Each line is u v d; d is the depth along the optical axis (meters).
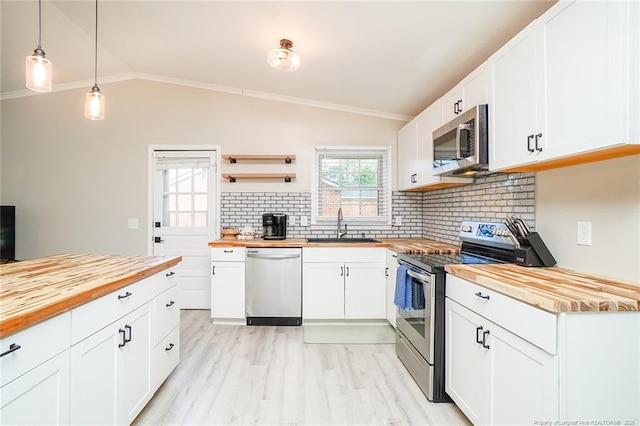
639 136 1.11
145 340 1.77
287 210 3.86
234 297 3.27
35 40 2.85
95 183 3.85
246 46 2.75
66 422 1.17
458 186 3.00
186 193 3.87
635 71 1.11
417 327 2.16
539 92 1.51
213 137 3.84
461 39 2.21
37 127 3.83
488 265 1.87
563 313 1.12
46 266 1.84
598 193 1.54
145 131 3.84
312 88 3.44
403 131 3.66
